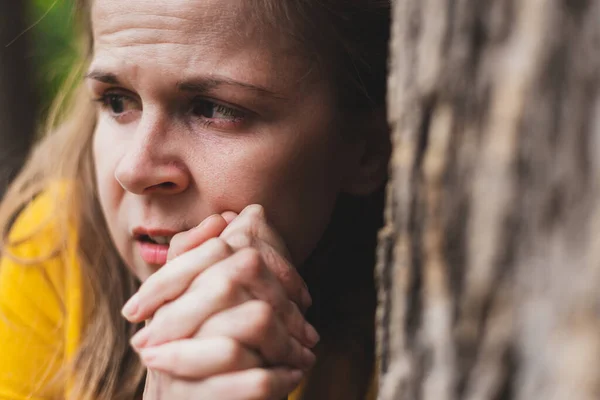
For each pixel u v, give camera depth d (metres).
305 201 1.38
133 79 1.26
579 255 0.62
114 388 1.68
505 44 0.70
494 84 0.71
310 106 1.34
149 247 1.36
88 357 1.69
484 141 0.72
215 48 1.24
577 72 0.63
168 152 1.28
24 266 1.80
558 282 0.63
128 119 1.35
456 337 0.75
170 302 1.19
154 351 1.14
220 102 1.27
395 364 0.87
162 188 1.29
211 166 1.29
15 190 1.94
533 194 0.66
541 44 0.65
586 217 0.62
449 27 0.76
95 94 1.38
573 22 0.63
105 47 1.30
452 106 0.75
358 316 1.69
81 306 1.73
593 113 0.62
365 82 1.43
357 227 1.64
